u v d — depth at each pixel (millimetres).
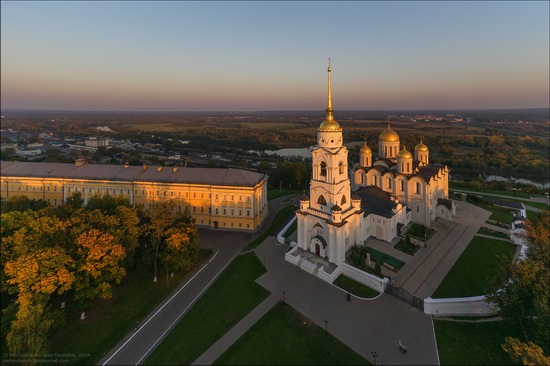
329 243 60969
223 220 88125
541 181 175750
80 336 46312
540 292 37000
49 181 96188
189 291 57500
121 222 61875
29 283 44562
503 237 72562
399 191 81625
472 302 47781
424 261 62062
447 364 38812
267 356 40906
